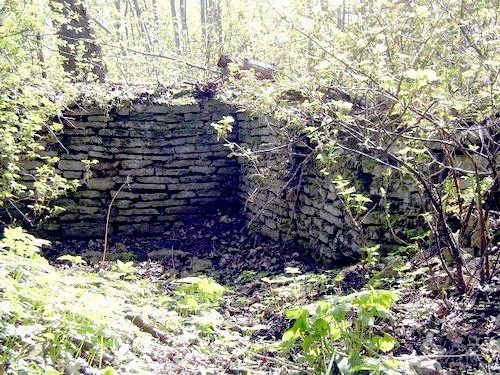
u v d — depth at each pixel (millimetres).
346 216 5016
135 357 2607
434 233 3611
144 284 4738
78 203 7250
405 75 3004
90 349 2516
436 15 4008
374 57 3359
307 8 4156
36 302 2506
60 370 2316
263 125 6719
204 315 3387
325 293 4289
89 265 6215
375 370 2129
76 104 7074
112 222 7375
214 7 12195
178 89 7793
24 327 2225
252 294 4980
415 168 3699
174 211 7586
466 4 3902
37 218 7039
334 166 5297
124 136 7387
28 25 5438
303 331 2299
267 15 4555
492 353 2756
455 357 2875
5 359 2145
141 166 7469
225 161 7719
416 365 2730
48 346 2422
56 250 6855
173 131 7566
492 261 3521
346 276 4477
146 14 10461
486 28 3531
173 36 13289
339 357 2371
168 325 3348
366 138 3410
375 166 4777
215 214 7715
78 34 8758
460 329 3029
